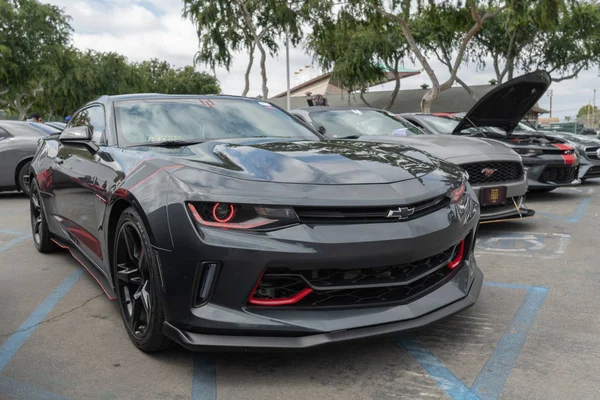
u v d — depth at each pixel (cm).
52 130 894
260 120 362
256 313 219
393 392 218
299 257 213
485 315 303
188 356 255
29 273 412
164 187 234
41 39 3155
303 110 632
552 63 2836
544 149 692
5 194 968
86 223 329
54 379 234
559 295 337
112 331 290
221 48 2500
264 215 218
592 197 796
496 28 2658
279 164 248
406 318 230
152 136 321
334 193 226
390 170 254
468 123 644
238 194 220
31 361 253
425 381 227
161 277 225
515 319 296
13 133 855
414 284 245
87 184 318
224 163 247
